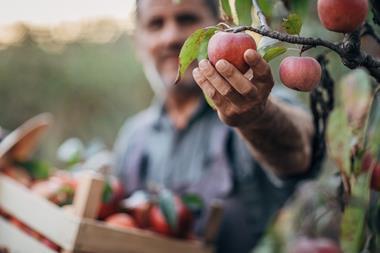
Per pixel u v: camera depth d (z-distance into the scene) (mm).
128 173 2121
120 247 1379
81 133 4262
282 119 1226
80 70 4301
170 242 1448
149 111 2273
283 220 2145
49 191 1520
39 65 4301
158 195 1539
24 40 4348
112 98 4316
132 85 4320
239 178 1843
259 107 929
